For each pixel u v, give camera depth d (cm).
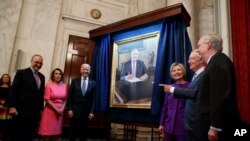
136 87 362
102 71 415
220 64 170
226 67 168
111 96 395
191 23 593
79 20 623
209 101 177
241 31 483
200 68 239
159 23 355
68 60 602
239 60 476
